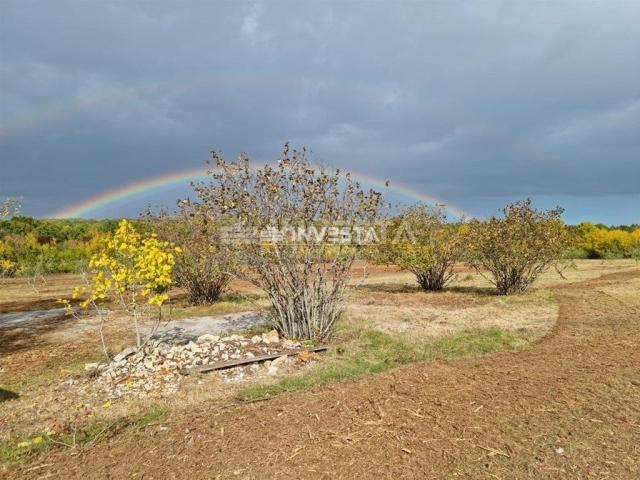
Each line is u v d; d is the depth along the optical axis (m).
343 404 4.20
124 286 6.21
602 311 8.92
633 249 26.78
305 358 5.89
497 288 13.36
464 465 3.08
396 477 2.96
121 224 6.10
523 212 12.12
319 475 3.00
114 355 6.46
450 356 5.97
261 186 6.70
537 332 7.34
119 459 3.36
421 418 3.83
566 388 4.50
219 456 3.30
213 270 10.65
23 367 6.02
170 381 5.18
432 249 13.06
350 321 8.45
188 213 9.88
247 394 4.68
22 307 11.53
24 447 3.63
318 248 6.89
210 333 7.73
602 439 3.41
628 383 4.62
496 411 3.95
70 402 4.66
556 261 13.40
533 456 3.18
